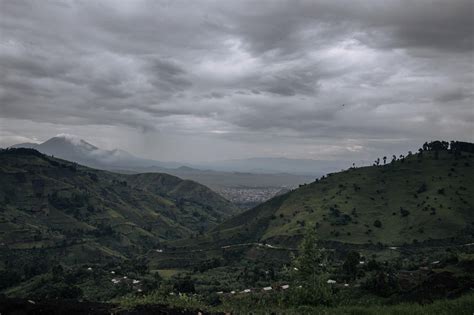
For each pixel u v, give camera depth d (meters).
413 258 107.88
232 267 139.88
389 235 148.38
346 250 142.00
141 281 107.81
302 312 26.41
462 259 44.22
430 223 148.50
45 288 102.50
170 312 22.41
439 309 24.41
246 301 40.53
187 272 140.12
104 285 104.88
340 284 51.03
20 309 21.06
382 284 41.47
